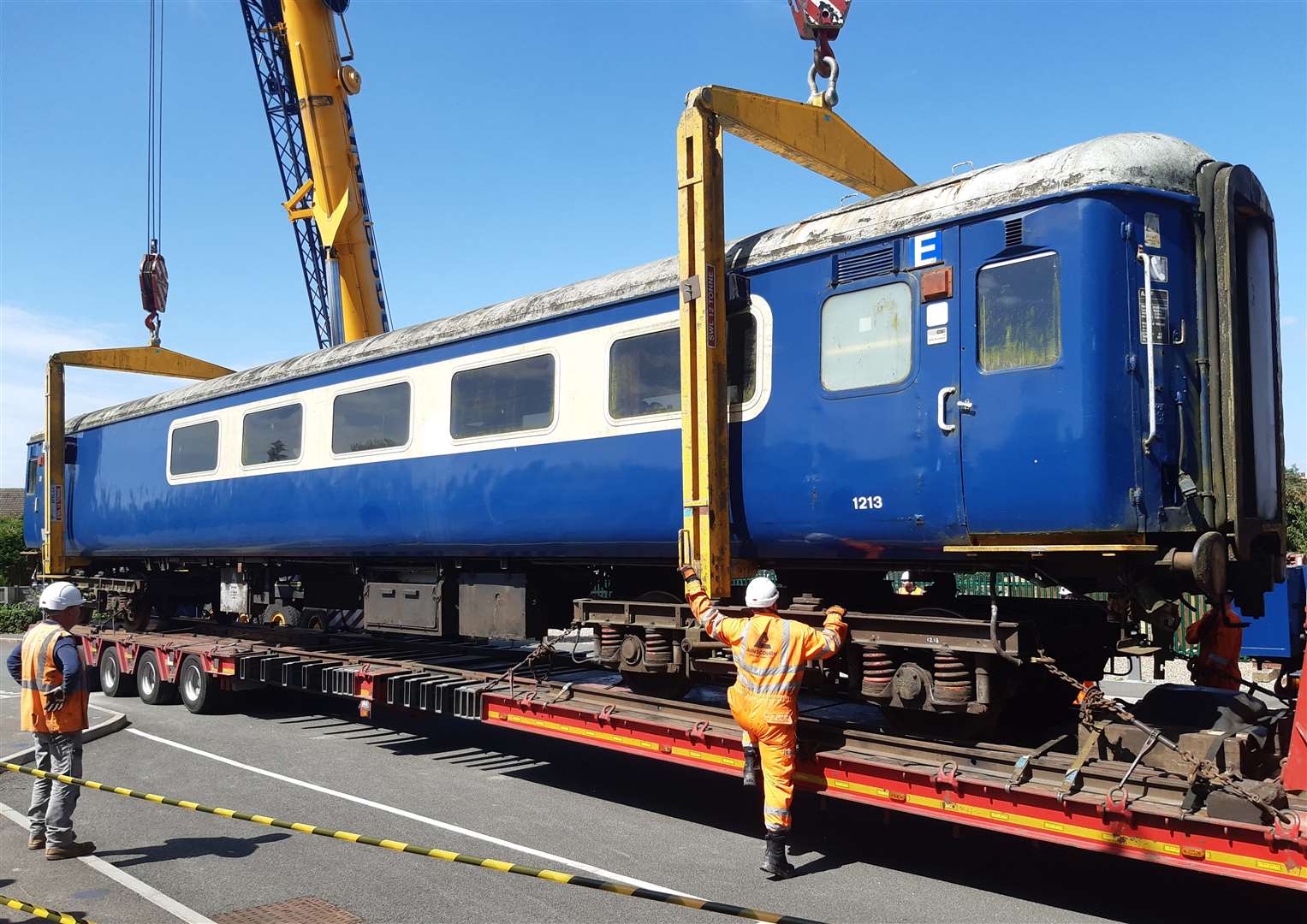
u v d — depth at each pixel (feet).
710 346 20.01
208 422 38.63
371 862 19.31
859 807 23.65
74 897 17.47
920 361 18.22
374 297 53.01
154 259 51.37
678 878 18.34
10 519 103.45
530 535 25.57
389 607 32.09
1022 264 17.17
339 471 31.91
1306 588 25.30
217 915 16.57
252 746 30.83
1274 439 18.30
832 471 19.40
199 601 48.44
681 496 21.70
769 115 21.95
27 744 31.65
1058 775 15.84
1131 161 16.58
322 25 51.31
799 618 19.70
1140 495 16.11
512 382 26.35
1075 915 16.43
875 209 19.56
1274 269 18.58
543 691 24.85
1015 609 20.18
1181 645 24.84
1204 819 13.91
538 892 17.65
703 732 20.33
